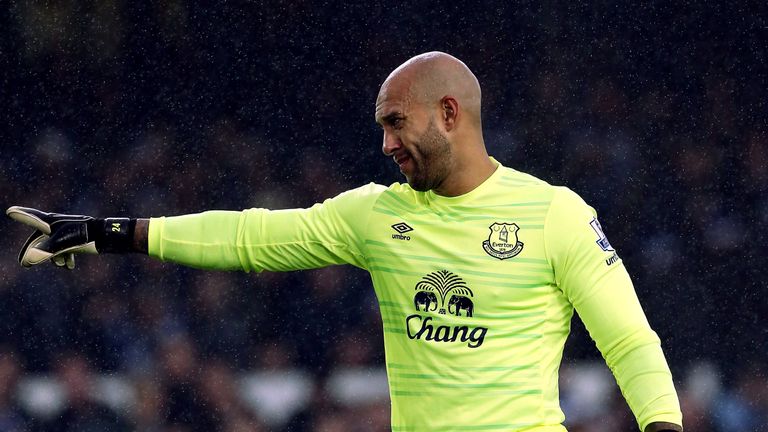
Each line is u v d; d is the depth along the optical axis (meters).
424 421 11.78
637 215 42.53
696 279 41.53
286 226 12.16
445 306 11.74
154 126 43.53
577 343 37.66
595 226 11.80
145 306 38.56
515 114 43.75
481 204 11.87
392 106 11.76
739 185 42.59
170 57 43.94
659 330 40.97
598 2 44.38
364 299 39.09
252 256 12.15
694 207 42.38
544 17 44.34
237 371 37.94
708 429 38.06
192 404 36.97
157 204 42.88
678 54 43.91
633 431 35.75
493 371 11.60
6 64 43.38
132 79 43.84
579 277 11.60
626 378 11.45
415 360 11.84
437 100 11.78
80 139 43.12
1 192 42.22
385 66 44.41
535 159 43.31
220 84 44.06
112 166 42.97
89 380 37.53
